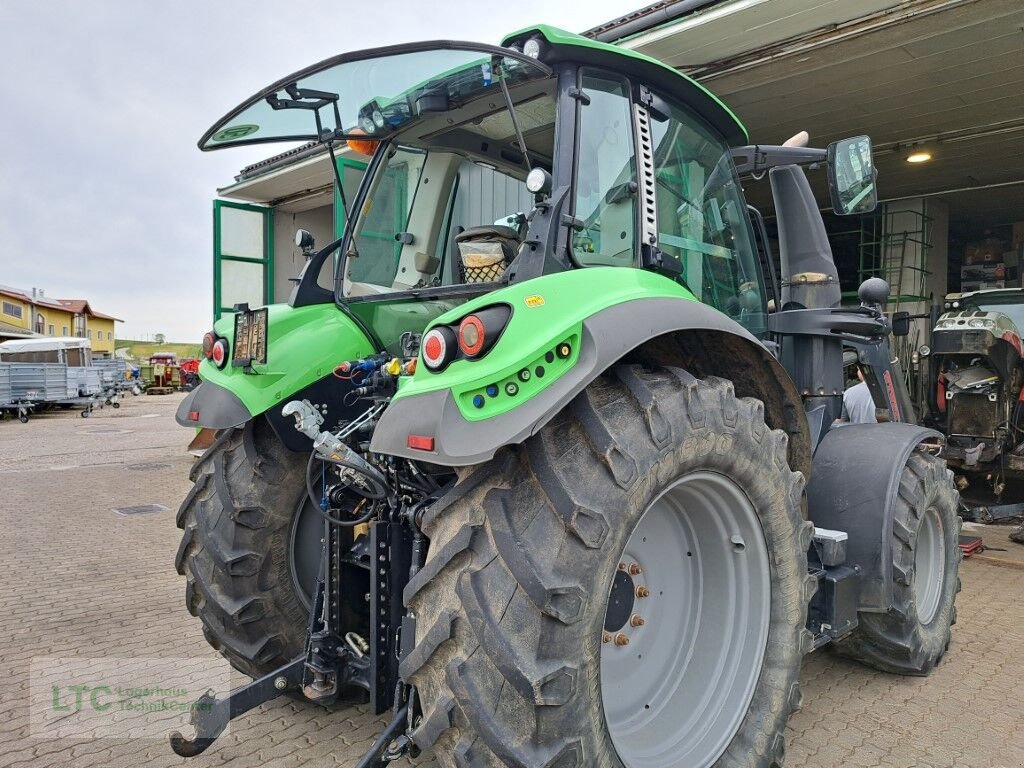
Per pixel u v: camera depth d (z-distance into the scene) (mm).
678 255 2645
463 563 1731
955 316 6887
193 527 2758
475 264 2609
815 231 3471
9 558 5461
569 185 2145
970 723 2877
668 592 2314
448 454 1656
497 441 1637
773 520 2246
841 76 6016
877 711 2979
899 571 2949
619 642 2148
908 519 3035
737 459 2096
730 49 5594
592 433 1797
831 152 3074
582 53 2209
